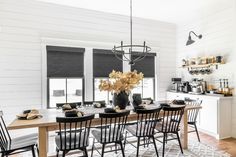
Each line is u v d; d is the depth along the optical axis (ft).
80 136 7.59
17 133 12.55
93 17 14.70
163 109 9.26
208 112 13.03
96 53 14.84
